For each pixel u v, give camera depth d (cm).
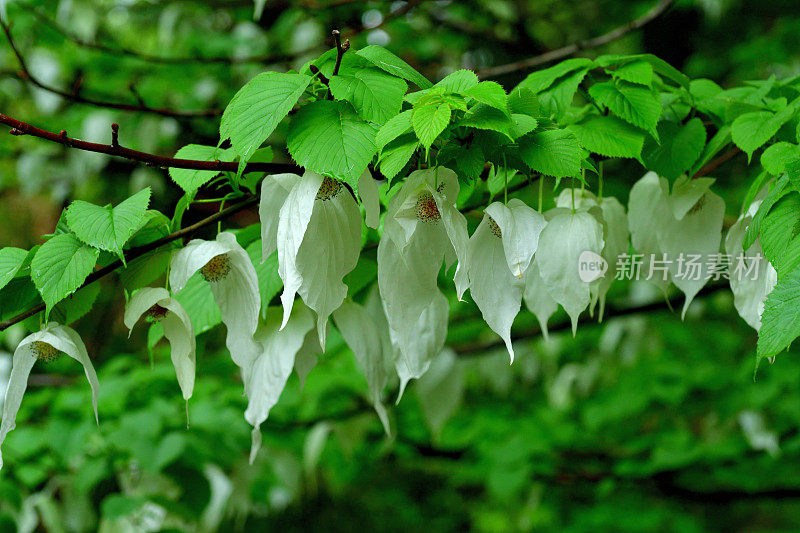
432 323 157
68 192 308
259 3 211
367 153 144
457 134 149
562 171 148
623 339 321
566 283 152
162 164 150
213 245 150
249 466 228
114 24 324
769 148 152
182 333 153
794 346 299
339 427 248
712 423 302
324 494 447
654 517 335
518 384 371
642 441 283
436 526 472
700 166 161
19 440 203
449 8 337
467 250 147
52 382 265
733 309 358
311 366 164
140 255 154
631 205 166
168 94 300
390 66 149
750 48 427
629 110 156
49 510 197
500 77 276
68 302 154
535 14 383
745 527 480
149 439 196
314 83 150
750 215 153
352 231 150
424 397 201
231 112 146
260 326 160
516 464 268
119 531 198
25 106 321
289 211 147
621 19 446
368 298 173
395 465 459
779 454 267
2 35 276
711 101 166
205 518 204
